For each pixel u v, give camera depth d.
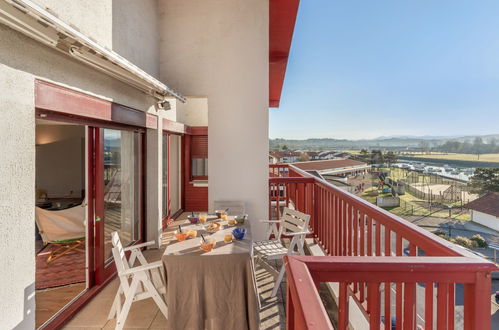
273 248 3.76
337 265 1.41
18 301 2.23
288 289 1.43
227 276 2.67
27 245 2.31
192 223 3.80
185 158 8.55
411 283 1.46
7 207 2.14
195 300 2.65
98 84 3.36
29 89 2.32
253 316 2.67
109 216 4.03
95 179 3.67
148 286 2.79
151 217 5.20
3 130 2.10
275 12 5.52
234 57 5.27
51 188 7.75
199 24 5.29
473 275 1.39
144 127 4.82
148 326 2.95
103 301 3.42
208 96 5.29
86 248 3.58
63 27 1.97
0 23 2.05
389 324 1.98
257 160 5.28
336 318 2.86
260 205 5.29
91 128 3.61
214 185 5.29
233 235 3.12
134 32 4.38
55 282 3.79
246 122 5.28
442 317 1.42
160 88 3.97
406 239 1.92
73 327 2.92
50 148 7.71
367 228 2.63
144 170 5.20
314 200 5.03
